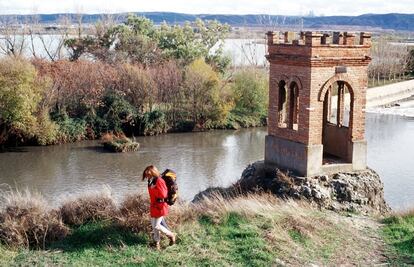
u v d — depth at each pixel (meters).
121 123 64.62
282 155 23.59
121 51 82.44
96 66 68.88
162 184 13.77
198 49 86.06
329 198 21.33
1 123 56.97
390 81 118.62
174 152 55.16
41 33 117.44
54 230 14.86
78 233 14.90
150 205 14.45
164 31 90.00
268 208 17.31
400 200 35.72
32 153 54.44
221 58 88.19
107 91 66.06
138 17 89.56
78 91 63.78
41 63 65.81
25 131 56.91
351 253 14.98
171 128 68.19
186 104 70.00
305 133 22.20
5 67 55.81
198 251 13.93
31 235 14.72
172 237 14.12
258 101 75.06
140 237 14.62
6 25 91.75
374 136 61.19
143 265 13.07
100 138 62.72
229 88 75.56
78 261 13.27
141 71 68.94
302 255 14.36
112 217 15.62
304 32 22.25
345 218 19.08
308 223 16.44
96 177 44.09
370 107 87.38
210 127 70.56
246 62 142.75
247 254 13.88
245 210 16.69
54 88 60.78
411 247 15.54
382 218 19.66
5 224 14.67
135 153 54.47
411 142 57.62
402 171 44.09
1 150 55.88
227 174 45.28
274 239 14.91
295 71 22.64
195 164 49.34
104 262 13.22
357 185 22.25
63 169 47.16
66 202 16.56
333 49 22.02
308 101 21.97
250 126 72.94
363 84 23.03
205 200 17.75
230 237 14.98
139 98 68.44
